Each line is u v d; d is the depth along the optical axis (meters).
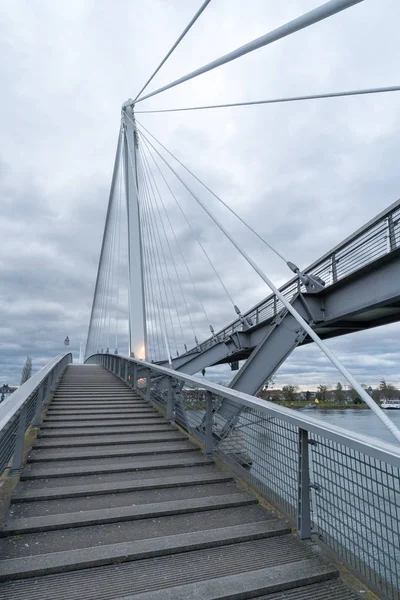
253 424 3.91
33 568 2.42
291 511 3.14
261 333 14.91
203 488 3.94
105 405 8.28
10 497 3.54
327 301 11.47
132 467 4.45
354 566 2.41
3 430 2.67
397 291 8.75
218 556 2.64
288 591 2.29
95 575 2.42
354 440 2.26
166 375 7.35
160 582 2.35
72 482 4.04
